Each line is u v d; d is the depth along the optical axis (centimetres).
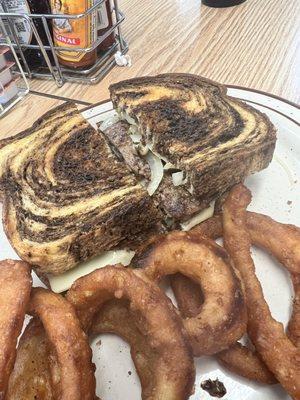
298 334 18
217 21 41
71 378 16
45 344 18
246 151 23
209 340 17
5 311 17
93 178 24
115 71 36
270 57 35
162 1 46
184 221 24
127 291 17
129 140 28
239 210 22
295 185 25
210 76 33
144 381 17
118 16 37
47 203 22
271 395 17
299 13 40
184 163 23
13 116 33
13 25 34
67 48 34
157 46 38
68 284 21
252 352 18
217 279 18
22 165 25
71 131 27
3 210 23
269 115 28
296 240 20
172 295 20
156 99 28
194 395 17
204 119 26
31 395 17
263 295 19
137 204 22
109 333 20
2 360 16
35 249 20
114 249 22
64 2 31
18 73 37
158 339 16
